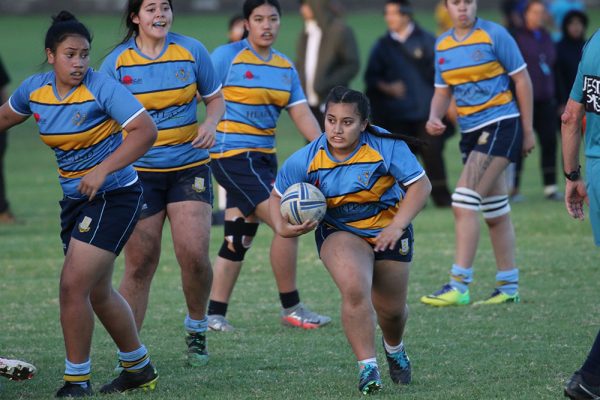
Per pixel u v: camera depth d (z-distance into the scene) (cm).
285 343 2420
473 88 2834
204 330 2234
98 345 2428
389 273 1912
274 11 2594
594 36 1873
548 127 4809
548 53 4794
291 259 2581
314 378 2072
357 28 14162
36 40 13338
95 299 1919
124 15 2205
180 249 2162
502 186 2838
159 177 2191
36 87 1886
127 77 2178
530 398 1852
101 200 1905
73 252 1878
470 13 2827
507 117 2830
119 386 1986
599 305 2720
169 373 2150
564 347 2277
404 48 4638
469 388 1942
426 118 4650
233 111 2594
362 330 1845
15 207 4891
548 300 2811
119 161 1822
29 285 3144
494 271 3259
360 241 1911
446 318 2636
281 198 1906
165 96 2175
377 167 1880
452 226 4125
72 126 1864
